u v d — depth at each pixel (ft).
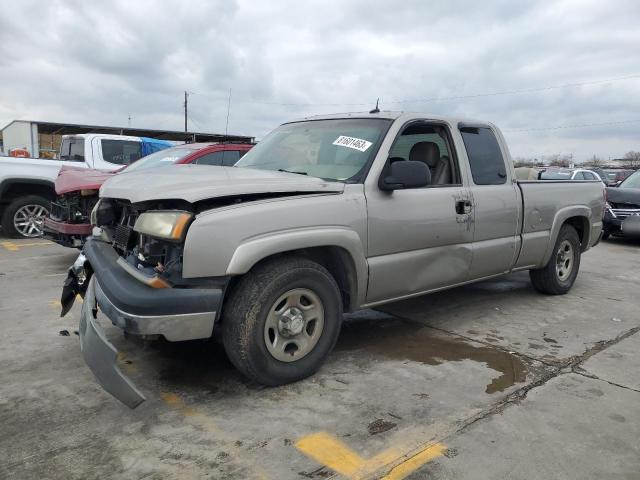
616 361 13.21
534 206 17.28
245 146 27.22
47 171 29.96
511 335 15.11
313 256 12.14
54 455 8.72
